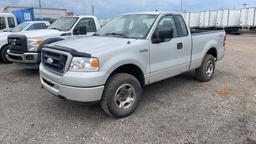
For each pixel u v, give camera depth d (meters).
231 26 33.00
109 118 4.03
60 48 3.79
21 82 6.23
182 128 3.66
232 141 3.30
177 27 5.00
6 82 6.23
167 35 4.32
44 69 4.16
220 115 4.12
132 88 4.07
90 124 3.82
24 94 5.24
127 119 3.99
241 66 8.40
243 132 3.54
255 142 3.27
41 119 3.99
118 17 5.43
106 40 4.29
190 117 4.05
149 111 4.30
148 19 4.71
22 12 18.52
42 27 10.60
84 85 3.48
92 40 4.36
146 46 4.23
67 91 3.59
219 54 6.47
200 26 36.88
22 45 6.58
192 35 5.36
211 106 4.53
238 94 5.23
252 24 31.39
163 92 5.37
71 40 4.51
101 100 3.81
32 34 6.85
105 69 3.61
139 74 4.29
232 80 6.41
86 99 3.54
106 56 3.64
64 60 3.65
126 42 4.09
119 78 3.84
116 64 3.73
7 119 3.98
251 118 4.01
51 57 3.92
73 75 3.50
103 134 3.51
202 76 6.04
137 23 4.75
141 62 4.15
